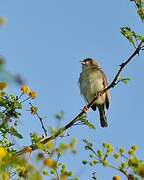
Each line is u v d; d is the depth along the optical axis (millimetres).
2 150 7516
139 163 9266
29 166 7434
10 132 11195
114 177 9383
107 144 10164
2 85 6164
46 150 8727
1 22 6195
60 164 9570
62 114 9281
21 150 9141
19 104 13531
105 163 9930
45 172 9367
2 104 13516
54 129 9914
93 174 10242
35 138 11641
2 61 6156
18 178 8281
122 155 9906
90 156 10141
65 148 8531
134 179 9148
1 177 7770
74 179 9633
